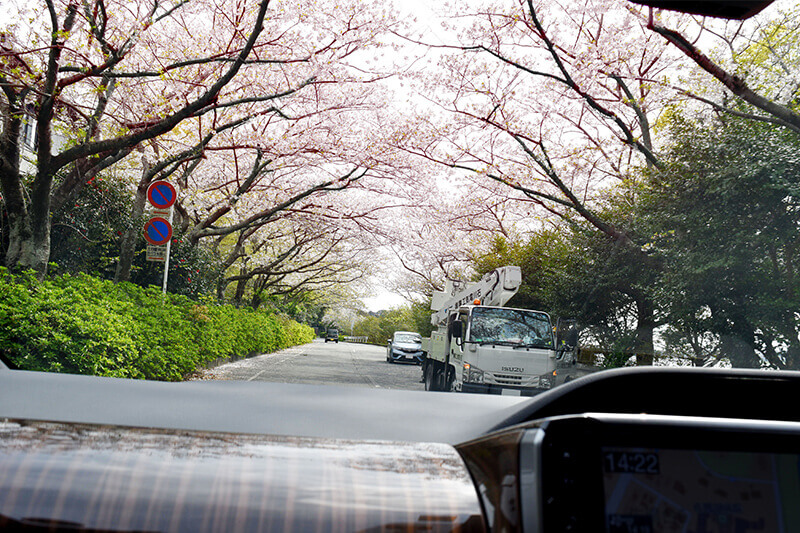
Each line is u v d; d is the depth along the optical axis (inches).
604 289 579.2
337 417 37.7
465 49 570.9
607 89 641.6
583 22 603.5
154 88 611.5
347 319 3157.0
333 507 22.5
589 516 21.4
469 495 23.9
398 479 24.5
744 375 42.4
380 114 761.0
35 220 419.8
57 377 44.4
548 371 468.4
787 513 22.5
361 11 570.6
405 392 49.8
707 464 22.9
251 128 722.8
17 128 411.2
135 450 25.3
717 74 380.2
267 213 737.0
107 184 625.9
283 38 573.0
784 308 397.7
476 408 43.4
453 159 748.6
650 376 40.6
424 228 1012.5
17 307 292.2
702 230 429.4
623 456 22.4
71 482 22.4
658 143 687.1
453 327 477.4
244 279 1055.6
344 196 1040.2
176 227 681.6
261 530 21.3
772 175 383.9
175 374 399.2
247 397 42.2
